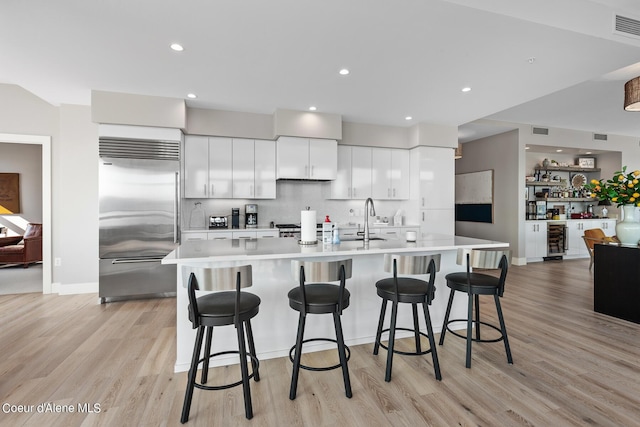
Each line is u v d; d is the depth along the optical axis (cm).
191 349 223
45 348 256
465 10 215
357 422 171
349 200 544
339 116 466
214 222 461
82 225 412
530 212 664
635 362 235
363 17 224
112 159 376
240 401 189
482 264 229
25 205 685
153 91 367
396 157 538
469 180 727
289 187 512
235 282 172
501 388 202
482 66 300
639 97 316
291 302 200
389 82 341
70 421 170
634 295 313
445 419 173
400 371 222
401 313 279
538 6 228
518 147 607
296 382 190
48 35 247
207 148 443
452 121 501
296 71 315
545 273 543
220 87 357
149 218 389
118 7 213
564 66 297
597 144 672
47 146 414
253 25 235
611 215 729
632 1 243
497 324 310
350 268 199
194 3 209
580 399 190
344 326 261
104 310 350
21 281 487
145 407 183
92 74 320
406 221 551
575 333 288
